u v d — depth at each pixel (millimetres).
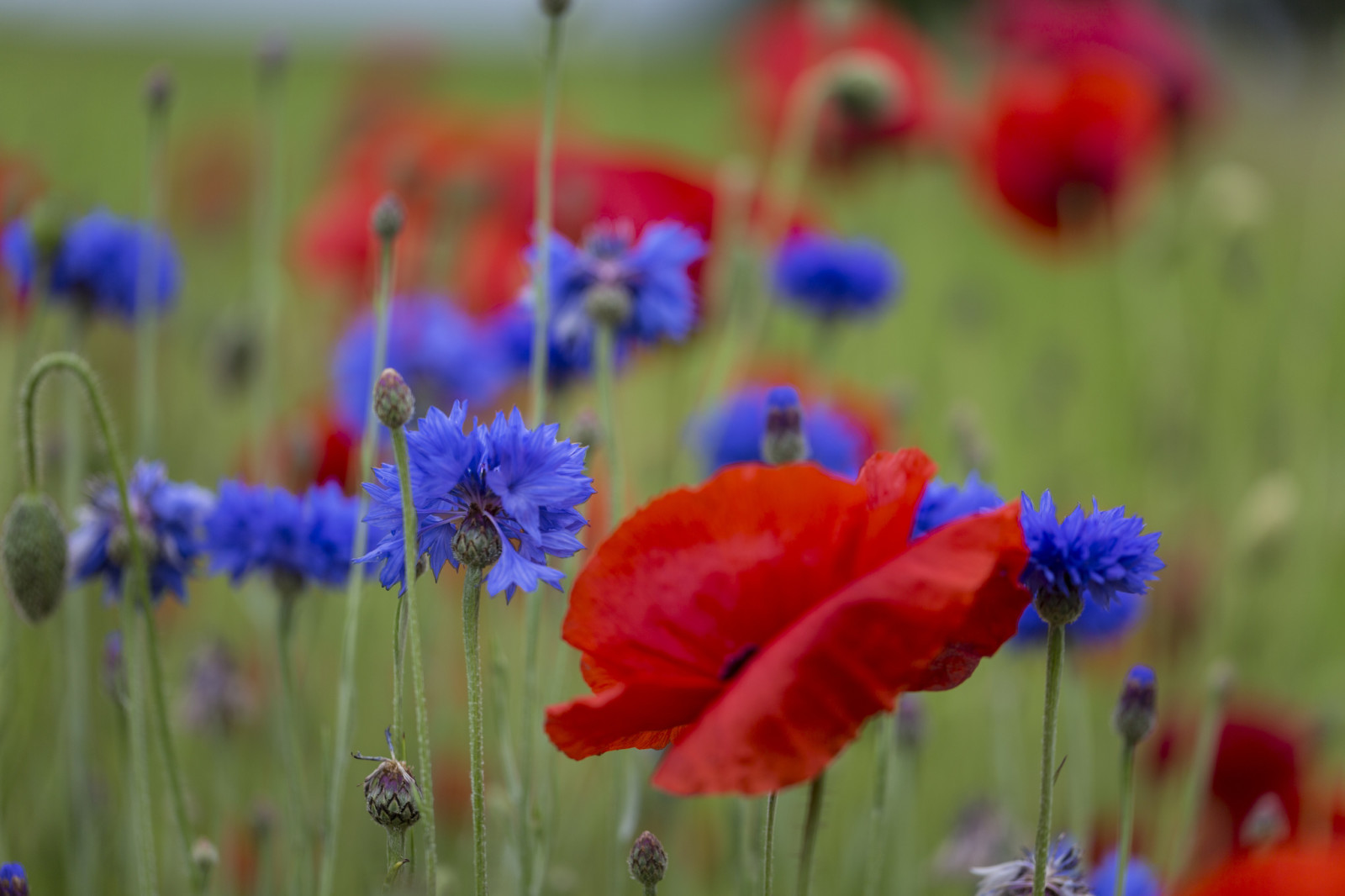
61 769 1143
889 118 1826
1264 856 1024
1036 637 1130
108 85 2430
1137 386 2045
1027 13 2049
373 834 1112
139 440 1273
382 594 1260
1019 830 1190
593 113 2479
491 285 1500
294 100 2992
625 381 1413
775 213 1435
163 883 1128
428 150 1587
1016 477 1811
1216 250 2049
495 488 925
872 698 901
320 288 1771
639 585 922
